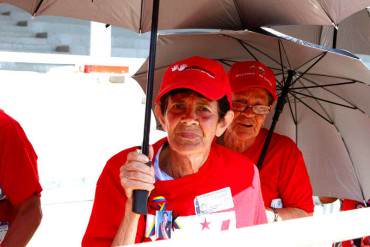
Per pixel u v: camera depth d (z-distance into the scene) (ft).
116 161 6.74
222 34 8.84
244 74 8.63
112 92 17.15
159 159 6.94
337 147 10.34
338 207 13.61
